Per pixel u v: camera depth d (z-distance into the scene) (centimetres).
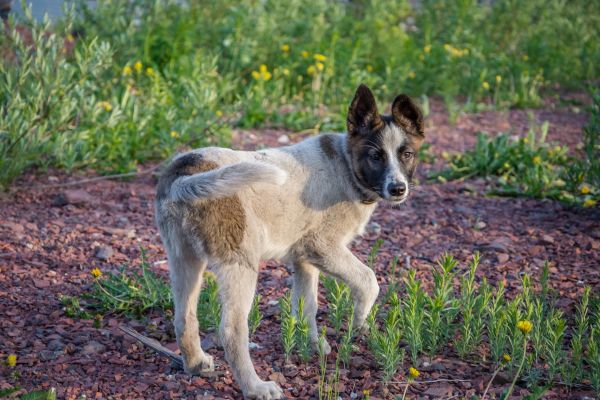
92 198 741
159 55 1137
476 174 877
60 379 429
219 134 899
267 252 448
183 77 1021
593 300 502
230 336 410
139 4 1150
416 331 445
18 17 805
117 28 1089
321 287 575
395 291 518
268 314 523
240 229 416
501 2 1516
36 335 482
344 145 479
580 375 432
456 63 1288
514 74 1315
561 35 1488
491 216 746
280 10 1280
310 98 1099
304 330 446
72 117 842
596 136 780
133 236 661
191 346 433
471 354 468
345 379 436
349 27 1354
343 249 466
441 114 1160
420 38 1444
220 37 1199
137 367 451
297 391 425
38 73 764
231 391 425
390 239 679
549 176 826
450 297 533
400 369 448
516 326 434
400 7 1540
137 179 814
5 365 440
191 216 411
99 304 529
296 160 461
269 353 469
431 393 421
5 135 756
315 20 1283
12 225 662
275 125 1020
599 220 730
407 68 1229
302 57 1190
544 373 444
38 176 798
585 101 1273
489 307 498
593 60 1427
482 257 638
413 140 500
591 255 640
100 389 420
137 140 851
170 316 518
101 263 601
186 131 878
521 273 602
